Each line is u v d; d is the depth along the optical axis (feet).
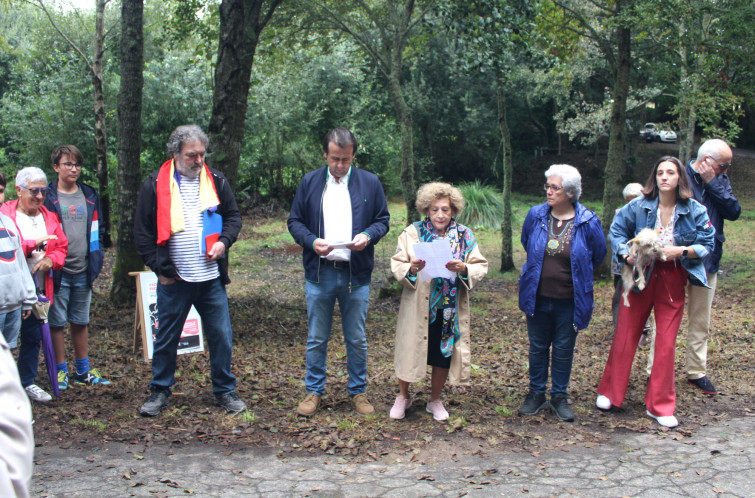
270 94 71.97
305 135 77.77
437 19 32.60
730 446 13.37
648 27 35.04
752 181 101.50
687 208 15.14
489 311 31.48
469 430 14.33
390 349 23.00
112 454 12.75
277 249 54.19
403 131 33.55
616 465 12.39
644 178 102.12
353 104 79.77
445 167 100.37
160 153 63.62
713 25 38.68
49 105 60.13
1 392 3.26
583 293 14.76
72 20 64.69
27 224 15.38
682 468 12.21
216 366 15.39
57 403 15.75
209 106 63.26
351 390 15.65
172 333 15.02
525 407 15.65
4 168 67.05
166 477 11.66
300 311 30.40
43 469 11.91
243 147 73.41
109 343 22.24
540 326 15.49
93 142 59.36
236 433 13.97
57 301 16.78
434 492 11.13
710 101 36.42
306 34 37.09
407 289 14.71
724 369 19.47
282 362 20.79
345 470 12.12
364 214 14.78
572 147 114.62
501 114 44.37
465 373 14.46
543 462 12.55
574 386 18.21
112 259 46.85
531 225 15.65
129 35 26.27
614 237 16.12
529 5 28.22
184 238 14.62
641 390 17.61
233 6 23.22
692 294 17.34
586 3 44.24
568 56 43.93
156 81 61.72
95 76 35.96
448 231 15.06
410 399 15.87
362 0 35.22
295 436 13.93
